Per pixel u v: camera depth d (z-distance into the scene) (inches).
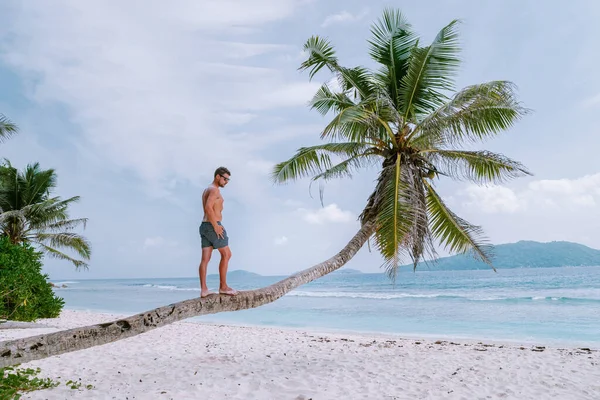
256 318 943.7
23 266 639.1
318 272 292.0
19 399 258.5
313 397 288.8
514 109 393.7
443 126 386.6
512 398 294.5
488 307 1078.4
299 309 1134.4
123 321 209.9
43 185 1143.6
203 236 231.1
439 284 2481.5
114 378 329.7
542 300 1205.1
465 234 412.2
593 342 578.2
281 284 258.4
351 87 485.4
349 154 460.8
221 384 317.7
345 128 427.2
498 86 385.4
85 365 372.8
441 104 449.4
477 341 585.0
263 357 431.5
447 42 420.8
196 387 308.0
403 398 290.0
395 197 358.0
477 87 387.2
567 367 388.2
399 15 473.1
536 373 365.1
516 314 929.5
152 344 494.6
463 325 789.2
